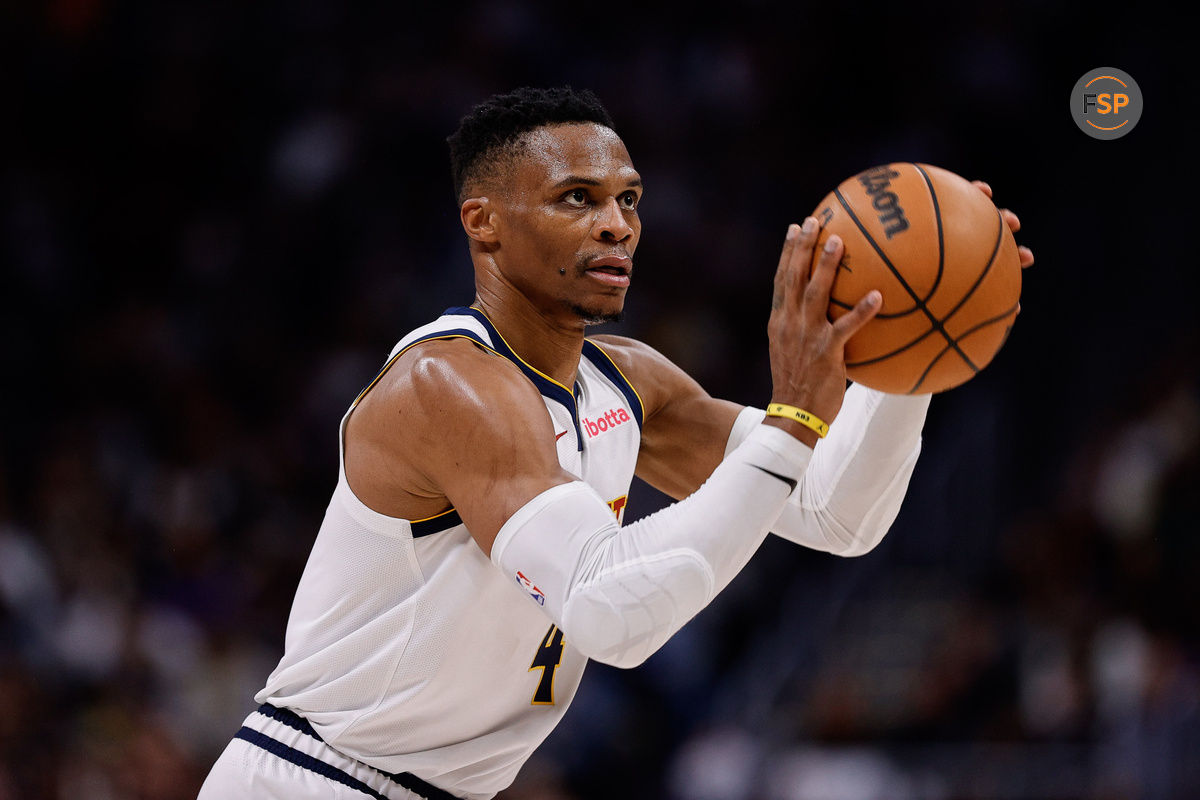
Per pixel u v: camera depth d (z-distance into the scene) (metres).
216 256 30.81
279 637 23.80
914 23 33.09
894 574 26.52
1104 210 28.98
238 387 28.80
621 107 32.44
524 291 8.64
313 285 30.52
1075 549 23.81
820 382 7.45
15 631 20.72
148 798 19.72
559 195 8.35
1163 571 22.44
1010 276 7.65
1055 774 21.08
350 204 31.11
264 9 32.94
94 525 23.78
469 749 8.78
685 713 24.33
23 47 31.97
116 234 30.89
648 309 30.11
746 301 31.03
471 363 7.86
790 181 32.47
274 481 26.67
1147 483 23.48
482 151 8.67
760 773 22.25
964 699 22.53
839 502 9.07
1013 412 27.80
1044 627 22.73
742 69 33.12
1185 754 20.14
